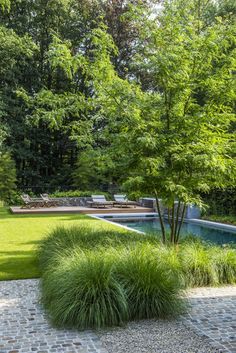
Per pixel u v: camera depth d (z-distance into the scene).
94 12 20.72
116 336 3.46
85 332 3.56
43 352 3.12
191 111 6.27
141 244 5.50
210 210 14.08
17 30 20.73
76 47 20.47
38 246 6.68
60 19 21.11
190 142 5.93
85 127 6.61
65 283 3.90
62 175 22.92
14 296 4.61
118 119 6.21
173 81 5.93
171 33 5.97
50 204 17.05
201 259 5.26
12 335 3.47
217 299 4.54
